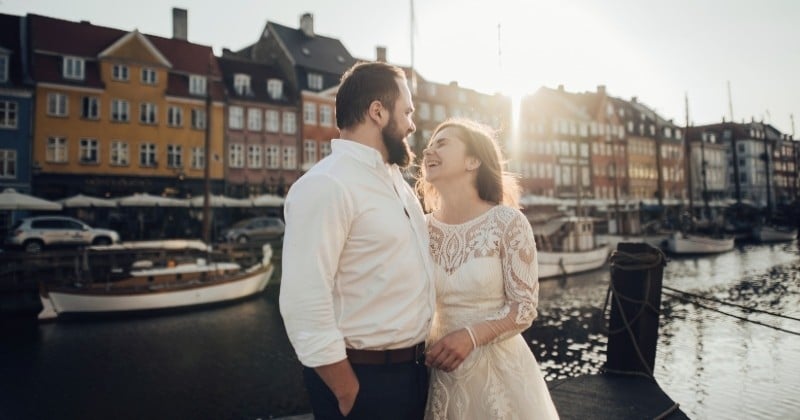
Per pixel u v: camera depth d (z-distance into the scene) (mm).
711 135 84250
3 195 23188
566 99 67000
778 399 8859
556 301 20781
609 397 3762
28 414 9727
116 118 33594
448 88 50594
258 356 13383
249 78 39406
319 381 1831
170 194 34656
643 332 4168
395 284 1772
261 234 29172
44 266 19203
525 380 2123
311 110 41188
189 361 12938
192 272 18953
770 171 91125
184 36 39062
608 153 67500
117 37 35094
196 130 36281
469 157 2193
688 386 9656
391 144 1896
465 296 2068
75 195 31688
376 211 1765
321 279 1642
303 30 45125
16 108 30562
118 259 20969
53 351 13672
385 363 1780
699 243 39156
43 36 32469
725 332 14000
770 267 31281
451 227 2176
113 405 10172
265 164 38938
